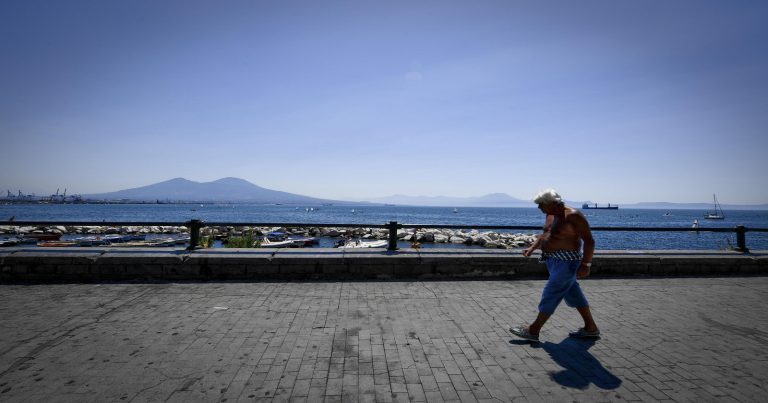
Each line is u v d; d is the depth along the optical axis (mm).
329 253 6762
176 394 2902
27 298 5328
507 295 5719
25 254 6281
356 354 3627
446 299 5477
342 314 4766
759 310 5062
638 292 5934
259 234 28375
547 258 4051
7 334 4008
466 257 6816
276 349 3715
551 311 3879
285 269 6566
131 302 5180
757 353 3727
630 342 3986
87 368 3291
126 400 2816
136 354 3572
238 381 3109
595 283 6492
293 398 2869
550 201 3963
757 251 7703
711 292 5941
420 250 7109
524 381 3158
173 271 6445
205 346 3766
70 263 6305
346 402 2826
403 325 4406
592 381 3162
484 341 3977
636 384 3119
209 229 33625
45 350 3633
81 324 4324
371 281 6520
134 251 6605
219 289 5895
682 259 7129
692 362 3529
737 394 2973
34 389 2945
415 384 3092
